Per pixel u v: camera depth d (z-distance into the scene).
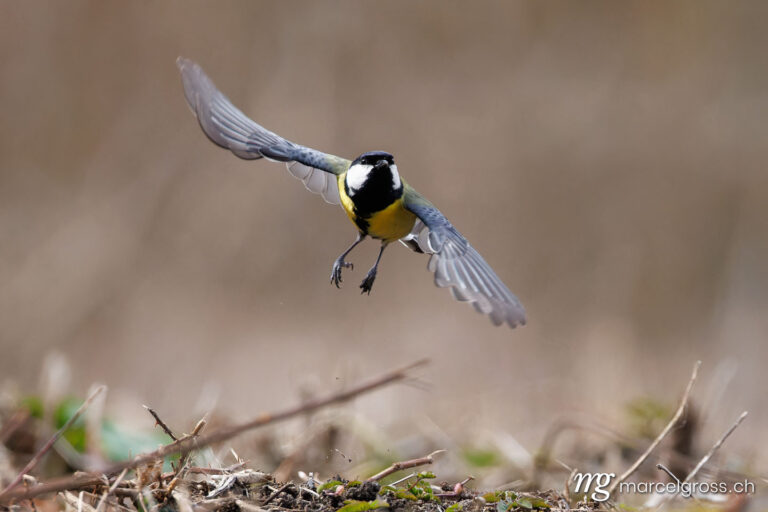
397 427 9.70
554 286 16.55
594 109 18.50
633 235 17.34
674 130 18.41
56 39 17.39
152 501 5.06
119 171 16.98
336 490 5.33
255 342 14.51
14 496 4.85
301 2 18.27
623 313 15.73
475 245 17.23
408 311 15.53
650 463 7.36
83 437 7.43
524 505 5.37
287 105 17.72
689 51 19.11
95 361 13.94
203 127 6.45
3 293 14.98
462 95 18.36
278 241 16.38
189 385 12.54
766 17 19.67
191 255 16.23
